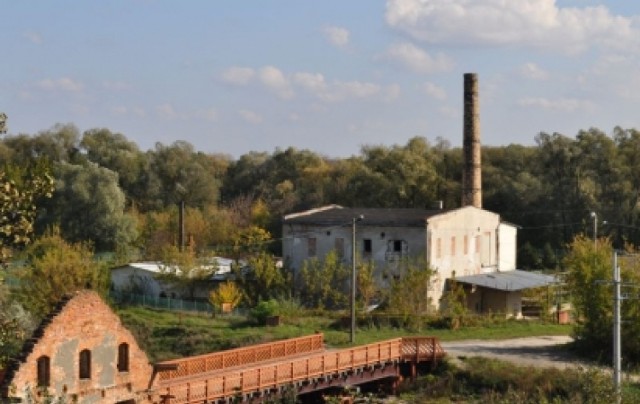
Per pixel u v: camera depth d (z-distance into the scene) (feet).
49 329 138.00
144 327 258.57
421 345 215.72
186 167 512.63
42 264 245.45
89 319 144.56
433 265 294.66
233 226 440.04
